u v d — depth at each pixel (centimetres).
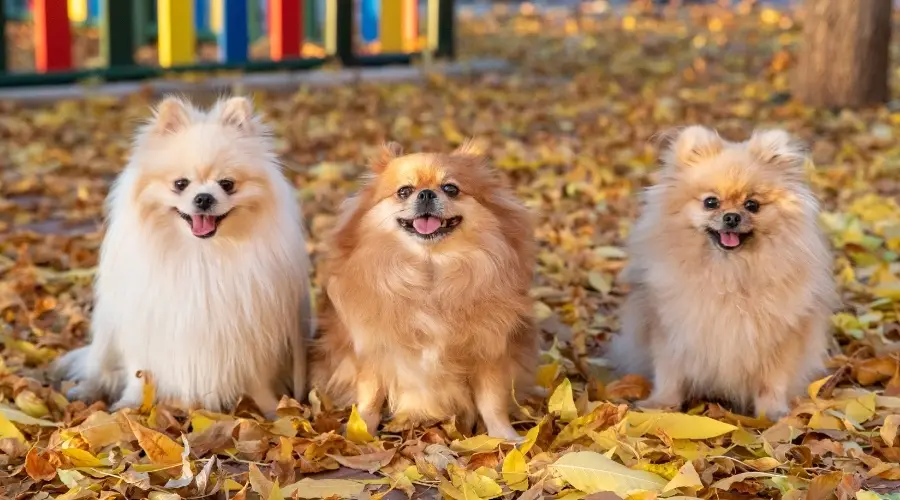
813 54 466
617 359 272
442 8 624
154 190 250
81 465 239
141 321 252
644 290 263
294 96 503
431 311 247
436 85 546
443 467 240
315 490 235
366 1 700
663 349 260
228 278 251
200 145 250
